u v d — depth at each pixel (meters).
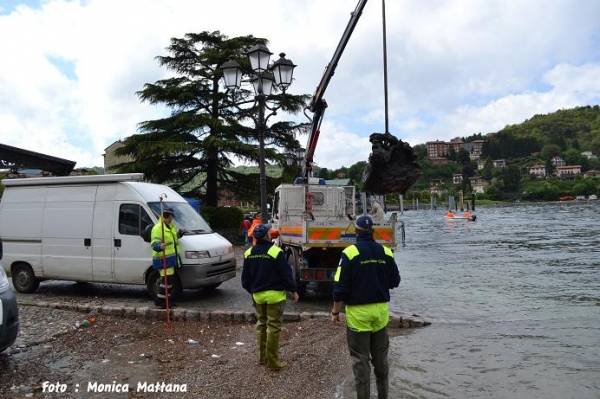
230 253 11.49
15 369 6.33
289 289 6.39
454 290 13.90
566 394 5.95
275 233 9.34
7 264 11.98
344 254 5.13
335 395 5.68
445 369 6.83
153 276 10.59
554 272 18.03
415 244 33.47
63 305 9.95
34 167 20.39
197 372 6.33
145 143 25.94
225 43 27.75
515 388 6.14
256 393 5.68
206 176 29.75
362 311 5.02
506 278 16.50
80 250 11.25
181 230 10.81
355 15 11.13
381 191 8.86
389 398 5.78
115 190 11.16
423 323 9.34
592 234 40.44
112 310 9.52
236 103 28.11
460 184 193.25
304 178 14.06
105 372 6.30
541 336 8.62
